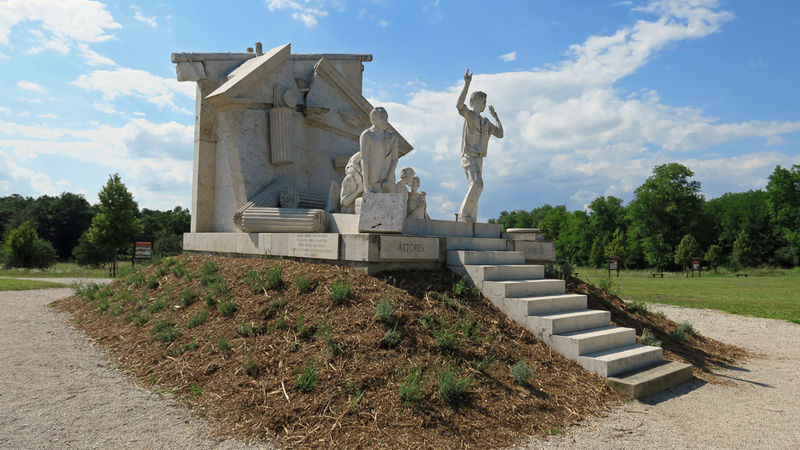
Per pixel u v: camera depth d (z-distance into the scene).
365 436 4.11
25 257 37.69
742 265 52.25
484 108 10.84
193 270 9.77
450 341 5.64
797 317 13.30
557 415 4.88
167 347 6.52
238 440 4.12
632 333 7.23
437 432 4.25
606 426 4.75
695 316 13.48
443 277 7.70
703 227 59.34
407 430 4.23
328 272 7.31
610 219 67.56
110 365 6.45
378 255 7.20
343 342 5.41
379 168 9.51
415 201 9.59
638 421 4.93
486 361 5.63
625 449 4.22
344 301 6.31
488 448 4.12
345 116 14.84
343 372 4.96
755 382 6.75
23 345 7.63
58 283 19.17
